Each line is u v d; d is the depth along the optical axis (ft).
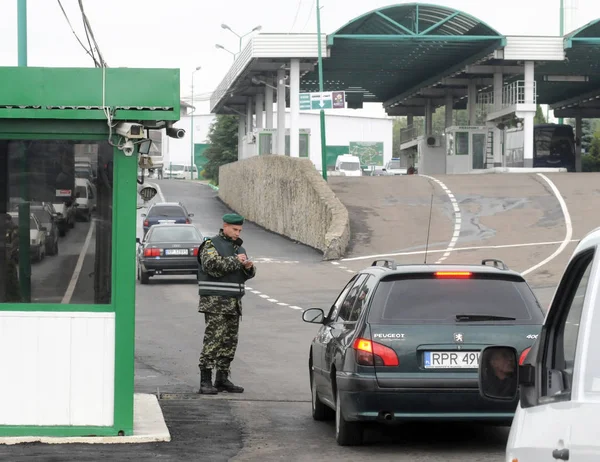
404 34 219.20
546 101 357.82
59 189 35.70
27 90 35.09
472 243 146.61
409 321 35.42
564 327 15.58
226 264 49.29
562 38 230.27
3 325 35.58
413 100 323.16
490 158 262.67
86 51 46.32
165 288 114.52
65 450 34.30
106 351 35.83
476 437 39.50
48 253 35.76
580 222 157.38
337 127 552.41
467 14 217.15
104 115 35.14
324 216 158.10
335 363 37.58
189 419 42.37
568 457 13.46
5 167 35.58
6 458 32.68
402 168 360.07
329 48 223.10
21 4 54.95
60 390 35.76
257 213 222.28
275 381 54.80
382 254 144.66
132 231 35.73
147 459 33.30
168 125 36.32
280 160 194.80
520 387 15.99
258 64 240.12
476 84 276.21
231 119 463.83
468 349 34.88
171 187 344.08
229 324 50.19
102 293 35.81
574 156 292.40
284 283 116.78
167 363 60.70
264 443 37.52
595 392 13.12
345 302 41.04
